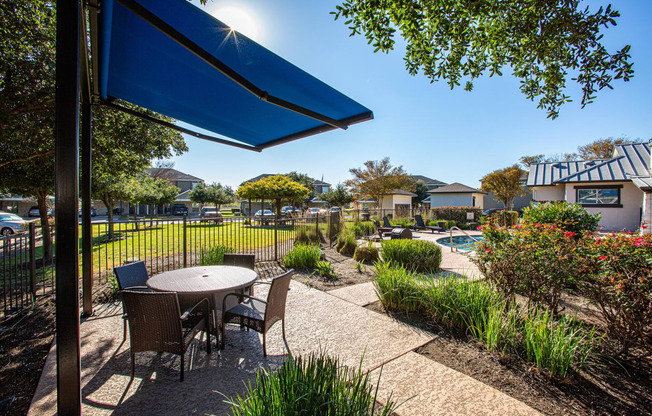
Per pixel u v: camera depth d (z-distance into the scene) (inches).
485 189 1013.2
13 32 179.3
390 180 1040.8
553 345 101.0
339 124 143.3
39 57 191.6
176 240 486.9
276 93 129.2
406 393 89.4
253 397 68.5
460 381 95.7
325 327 139.8
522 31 106.4
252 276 136.3
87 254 154.9
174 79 126.2
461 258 310.3
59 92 59.4
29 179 291.6
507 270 144.7
